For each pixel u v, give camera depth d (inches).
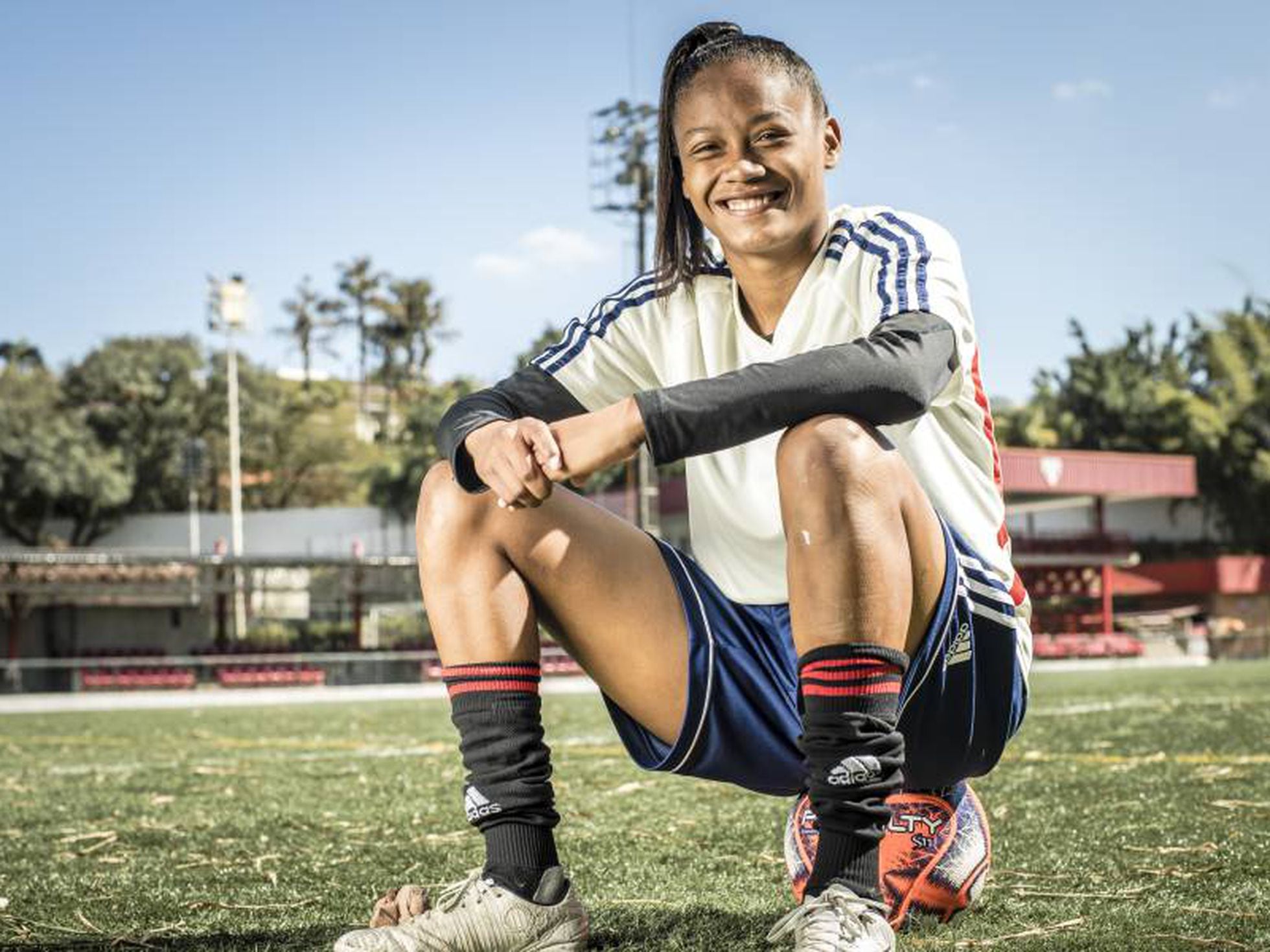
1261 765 221.1
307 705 772.0
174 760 331.0
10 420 2266.2
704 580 85.6
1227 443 2218.3
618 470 1920.5
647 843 145.9
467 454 78.9
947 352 77.0
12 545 2352.4
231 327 1809.8
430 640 1535.4
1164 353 2482.8
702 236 90.2
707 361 89.9
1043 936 90.9
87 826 178.9
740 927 97.0
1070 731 327.3
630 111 1397.6
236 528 1792.6
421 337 4254.4
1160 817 155.3
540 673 82.1
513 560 80.7
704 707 83.4
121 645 1684.3
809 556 72.4
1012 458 1606.8
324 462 2945.4
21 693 1215.6
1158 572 1980.8
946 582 77.8
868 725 73.3
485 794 80.6
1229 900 102.8
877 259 82.3
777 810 172.4
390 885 122.8
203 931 101.0
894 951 76.2
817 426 72.8
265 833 167.0
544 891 80.5
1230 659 1612.9
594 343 91.4
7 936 99.5
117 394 2474.2
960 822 99.2
